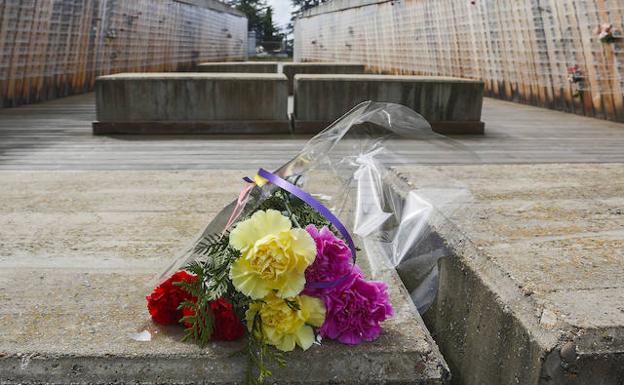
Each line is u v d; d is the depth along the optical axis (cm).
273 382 146
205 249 165
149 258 215
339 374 148
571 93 837
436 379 149
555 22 861
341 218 204
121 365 146
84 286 188
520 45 977
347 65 1209
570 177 319
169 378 145
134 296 180
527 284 175
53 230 247
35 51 900
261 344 146
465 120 657
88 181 335
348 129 203
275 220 143
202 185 328
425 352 152
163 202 293
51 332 158
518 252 202
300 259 139
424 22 1437
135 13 1480
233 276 141
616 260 196
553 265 190
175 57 2017
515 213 249
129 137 609
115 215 271
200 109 643
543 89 917
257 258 137
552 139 604
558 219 242
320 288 148
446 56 1317
